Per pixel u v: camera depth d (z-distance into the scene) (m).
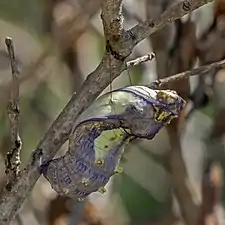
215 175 0.38
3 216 0.30
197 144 0.42
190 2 0.30
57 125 0.30
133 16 0.39
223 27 0.36
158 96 0.31
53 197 0.40
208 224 0.38
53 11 0.42
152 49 0.37
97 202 0.40
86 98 0.30
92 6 0.41
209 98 0.36
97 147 0.31
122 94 0.31
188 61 0.36
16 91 0.30
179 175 0.38
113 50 0.30
